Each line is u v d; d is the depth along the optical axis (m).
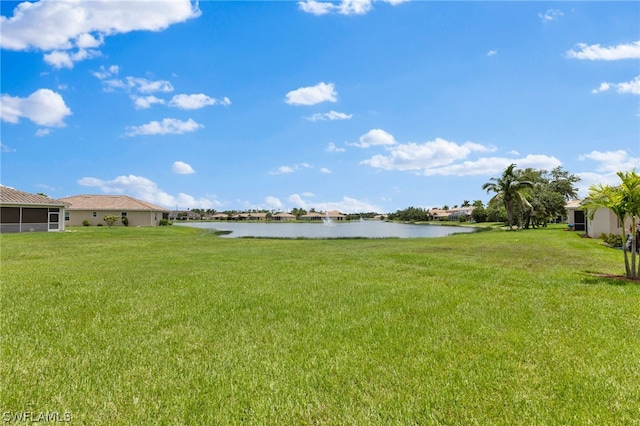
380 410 2.81
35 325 5.00
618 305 5.92
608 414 2.74
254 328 4.86
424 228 58.75
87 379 3.36
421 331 4.68
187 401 2.96
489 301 6.25
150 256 13.58
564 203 46.22
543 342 4.24
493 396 3.01
